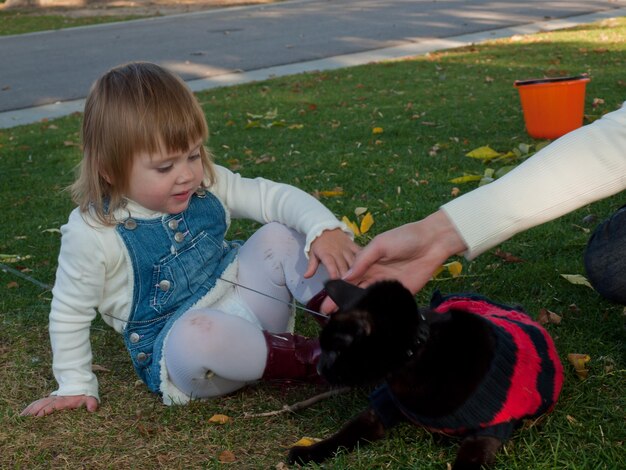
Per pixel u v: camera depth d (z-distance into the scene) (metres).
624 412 2.41
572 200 2.22
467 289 3.42
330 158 5.70
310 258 2.63
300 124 6.98
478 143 5.79
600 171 2.22
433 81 8.63
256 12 18.47
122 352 3.15
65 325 2.64
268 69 10.79
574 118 5.59
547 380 2.24
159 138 2.47
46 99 9.87
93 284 2.62
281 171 5.45
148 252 2.63
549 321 3.03
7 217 4.99
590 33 11.61
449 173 5.10
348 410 2.57
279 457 2.34
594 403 2.47
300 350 2.61
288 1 21.12
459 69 9.31
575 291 3.31
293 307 2.96
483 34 12.67
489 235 2.24
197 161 2.61
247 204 2.89
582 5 15.81
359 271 2.25
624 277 2.64
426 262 2.28
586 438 2.28
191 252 2.70
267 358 2.56
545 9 15.39
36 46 14.91
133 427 2.55
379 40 12.75
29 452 2.45
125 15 20.08
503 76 8.57
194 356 2.51
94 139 2.55
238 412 2.62
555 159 2.24
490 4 16.73
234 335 2.52
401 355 1.99
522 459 2.18
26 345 3.20
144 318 2.67
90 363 2.74
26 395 2.83
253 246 2.86
